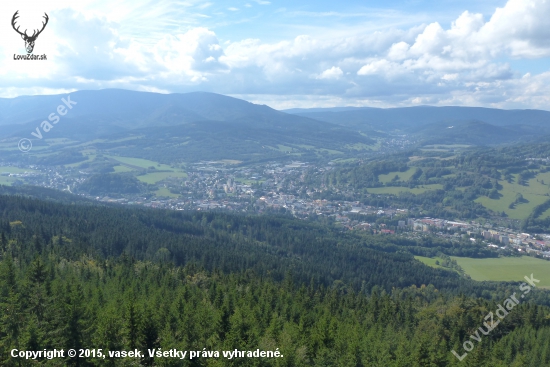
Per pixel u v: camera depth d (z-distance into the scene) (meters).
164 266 140.62
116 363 66.25
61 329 68.19
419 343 87.38
